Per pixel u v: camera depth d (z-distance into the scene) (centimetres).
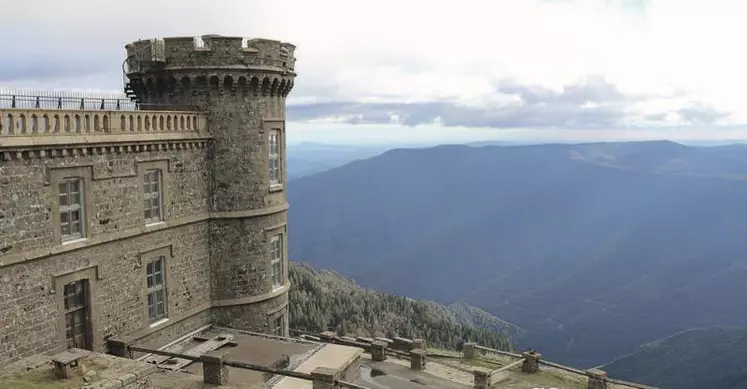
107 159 2498
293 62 3459
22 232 2138
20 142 2080
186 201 3002
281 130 3438
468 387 2753
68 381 1959
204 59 3058
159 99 3192
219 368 2338
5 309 2095
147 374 2081
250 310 3291
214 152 3153
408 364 3075
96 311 2483
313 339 3447
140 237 2711
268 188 3325
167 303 2902
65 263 2322
